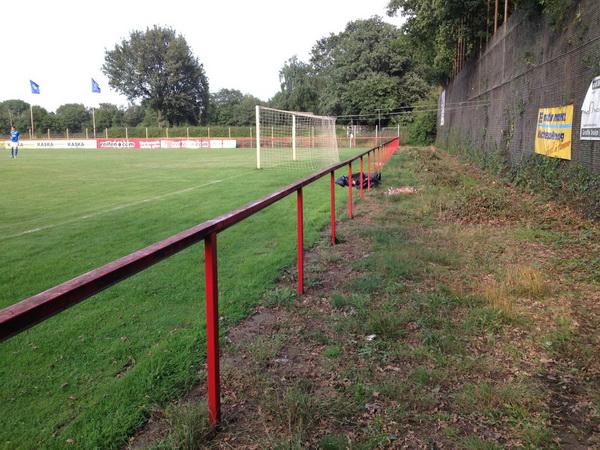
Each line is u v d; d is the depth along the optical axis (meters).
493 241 6.43
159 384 2.90
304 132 30.98
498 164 13.74
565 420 2.54
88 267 5.43
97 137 57.03
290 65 68.00
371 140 42.84
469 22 19.58
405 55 49.56
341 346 3.45
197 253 6.07
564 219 7.47
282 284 4.89
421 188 11.66
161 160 26.00
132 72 66.12
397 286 4.64
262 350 3.31
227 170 18.59
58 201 10.53
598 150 7.14
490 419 2.54
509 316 3.80
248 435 2.43
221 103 91.12
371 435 2.40
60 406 2.71
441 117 33.78
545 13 9.96
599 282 4.64
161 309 4.17
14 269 5.34
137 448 2.34
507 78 13.32
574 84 8.23
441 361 3.15
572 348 3.31
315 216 8.53
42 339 3.57
